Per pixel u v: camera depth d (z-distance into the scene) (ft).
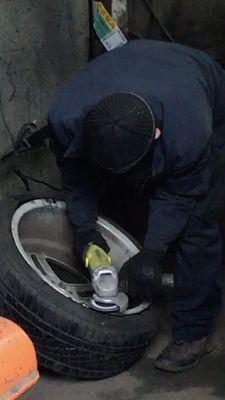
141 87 8.75
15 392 6.38
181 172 8.86
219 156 9.64
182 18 14.66
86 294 10.47
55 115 9.03
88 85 9.00
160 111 8.60
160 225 9.21
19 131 11.37
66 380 10.07
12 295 9.31
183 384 10.21
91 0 12.01
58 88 11.95
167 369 10.35
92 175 9.78
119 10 12.38
